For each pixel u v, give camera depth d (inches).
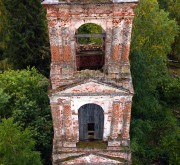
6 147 852.6
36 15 1417.3
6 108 1125.1
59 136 895.1
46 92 1173.1
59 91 795.4
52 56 759.7
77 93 803.4
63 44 743.7
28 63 1483.8
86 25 1349.7
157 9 1326.3
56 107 833.5
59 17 705.6
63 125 875.4
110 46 753.6
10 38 1438.2
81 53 863.1
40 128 1065.5
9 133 863.7
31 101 1087.6
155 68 1261.1
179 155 1069.1
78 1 684.7
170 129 1194.0
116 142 906.1
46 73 1528.1
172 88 1317.7
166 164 1131.3
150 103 1216.8
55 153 922.1
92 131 914.7
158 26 1321.4
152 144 1171.9
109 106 839.1
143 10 1275.8
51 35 729.6
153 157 1131.3
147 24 1296.8
